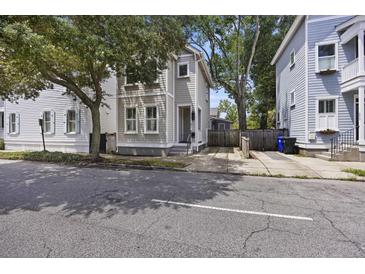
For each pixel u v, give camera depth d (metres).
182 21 9.13
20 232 3.27
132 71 8.95
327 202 4.63
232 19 19.58
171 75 13.55
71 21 6.91
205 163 9.49
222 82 22.06
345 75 11.04
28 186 5.98
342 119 11.34
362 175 7.01
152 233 3.23
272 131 16.36
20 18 6.18
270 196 5.05
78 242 2.97
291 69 14.54
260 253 2.73
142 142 13.22
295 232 3.25
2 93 11.16
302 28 12.52
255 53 22.20
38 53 6.18
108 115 15.57
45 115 15.38
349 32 10.59
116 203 4.57
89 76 11.05
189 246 2.88
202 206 4.38
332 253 2.72
